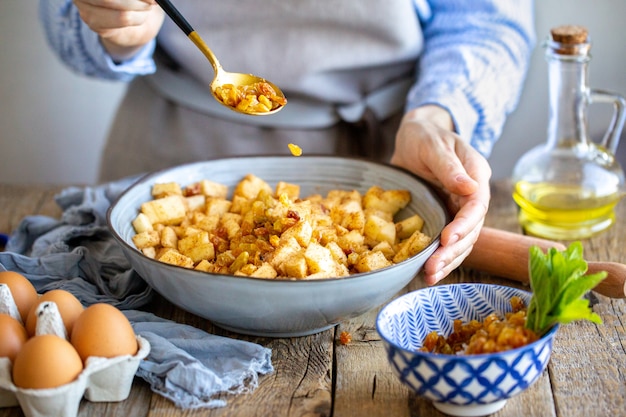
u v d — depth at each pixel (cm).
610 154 114
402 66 129
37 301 82
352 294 82
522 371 75
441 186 102
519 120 176
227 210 105
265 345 89
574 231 110
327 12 119
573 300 75
